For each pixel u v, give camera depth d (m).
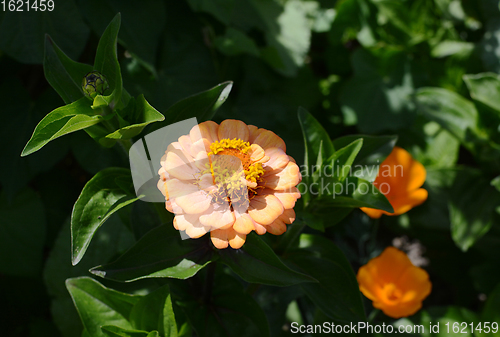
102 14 0.75
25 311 0.85
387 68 0.99
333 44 1.05
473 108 0.82
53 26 0.74
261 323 0.68
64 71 0.64
